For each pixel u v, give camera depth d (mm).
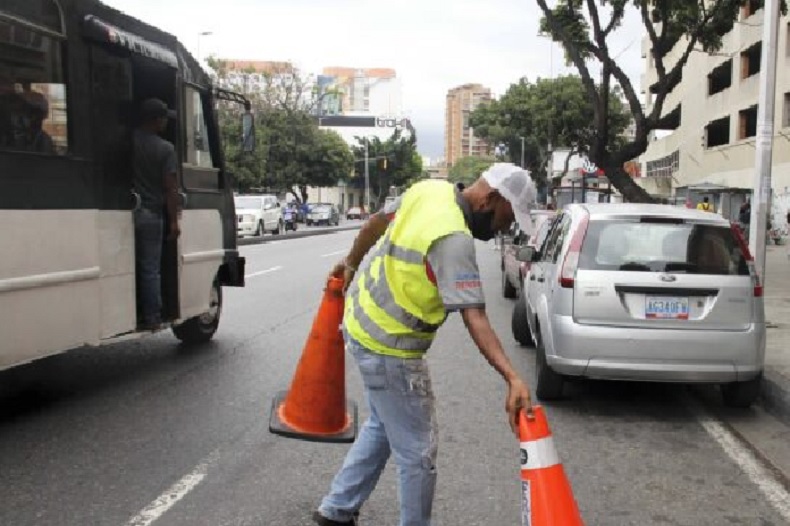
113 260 6707
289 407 4324
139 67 7410
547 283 6938
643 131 19531
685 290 6246
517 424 2928
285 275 17266
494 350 2971
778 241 32188
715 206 36688
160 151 7086
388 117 132750
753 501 4770
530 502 2830
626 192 19922
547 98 45562
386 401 3273
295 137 61031
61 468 4996
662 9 18688
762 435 6145
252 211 33625
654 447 5785
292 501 4516
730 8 18625
